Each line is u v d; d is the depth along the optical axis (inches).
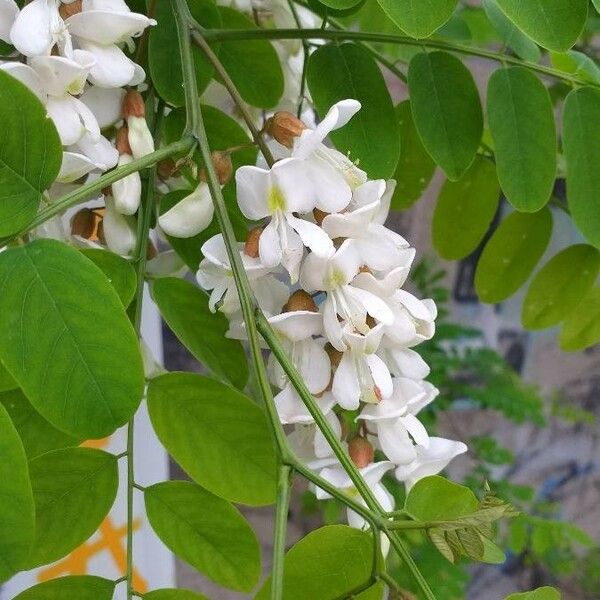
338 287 7.6
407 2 7.4
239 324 8.5
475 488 23.9
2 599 13.9
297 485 26.1
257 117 11.0
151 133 9.5
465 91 9.5
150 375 8.2
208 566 8.0
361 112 9.3
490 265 11.9
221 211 7.3
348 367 7.7
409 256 7.7
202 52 9.4
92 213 9.2
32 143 6.3
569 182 9.7
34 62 7.1
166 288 8.9
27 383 6.2
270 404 6.7
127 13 7.4
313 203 7.5
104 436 6.4
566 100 9.6
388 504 8.3
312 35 9.3
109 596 7.7
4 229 6.3
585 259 11.5
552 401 30.1
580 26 7.6
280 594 6.0
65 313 6.3
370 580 6.8
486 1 10.4
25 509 5.9
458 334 22.6
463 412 29.3
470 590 30.6
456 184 11.5
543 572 30.7
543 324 11.8
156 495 8.0
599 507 31.7
